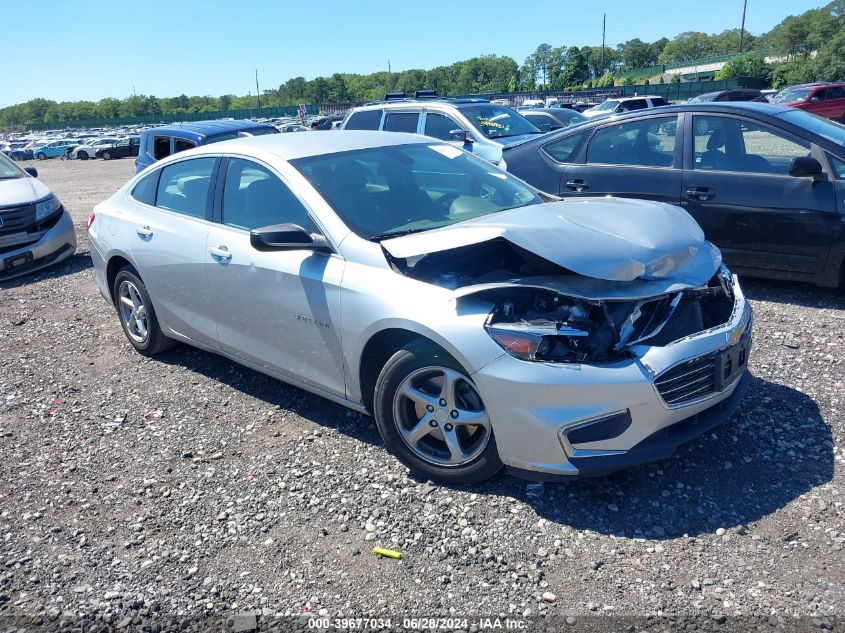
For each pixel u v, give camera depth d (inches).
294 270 153.7
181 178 195.2
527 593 108.4
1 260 327.9
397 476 142.6
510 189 181.3
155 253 194.1
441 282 135.5
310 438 160.9
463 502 132.3
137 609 110.8
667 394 122.0
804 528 118.6
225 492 141.5
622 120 264.8
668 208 155.6
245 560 120.6
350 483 141.3
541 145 286.5
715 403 131.6
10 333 252.2
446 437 133.7
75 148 1818.4
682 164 247.8
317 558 119.8
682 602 104.3
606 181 263.3
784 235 227.8
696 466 138.4
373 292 138.4
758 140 235.1
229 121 529.0
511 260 144.5
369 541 123.3
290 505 135.3
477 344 123.7
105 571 120.0
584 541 119.3
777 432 148.6
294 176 161.5
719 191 238.2
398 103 425.7
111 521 134.3
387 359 146.9
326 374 154.6
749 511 124.1
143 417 177.8
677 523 122.2
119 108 7017.7
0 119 7608.3
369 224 151.8
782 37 3489.2
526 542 120.0
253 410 177.8
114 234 211.6
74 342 238.5
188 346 227.5
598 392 118.2
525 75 5659.5
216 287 175.8
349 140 183.0
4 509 140.2
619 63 6673.2
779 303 232.8
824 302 230.5
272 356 167.3
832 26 2970.0
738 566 111.0
